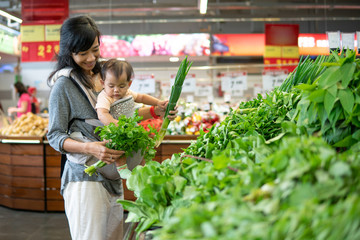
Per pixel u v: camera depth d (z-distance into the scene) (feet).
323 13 30.96
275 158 2.88
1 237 12.10
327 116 3.98
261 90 20.20
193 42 25.72
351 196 2.34
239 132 5.26
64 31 5.67
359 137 3.90
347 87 3.97
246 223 2.30
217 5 28.37
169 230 2.60
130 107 6.02
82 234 5.73
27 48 18.99
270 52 23.25
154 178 3.88
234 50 27.84
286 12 31.73
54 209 14.79
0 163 15.78
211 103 16.69
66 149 5.55
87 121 5.82
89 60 5.73
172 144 14.15
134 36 25.36
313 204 2.32
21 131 15.42
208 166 3.69
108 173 5.78
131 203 3.97
